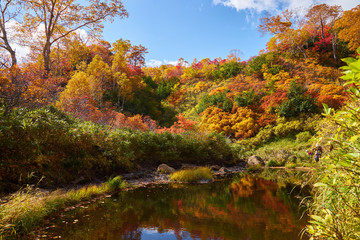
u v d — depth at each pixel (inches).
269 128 904.9
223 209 157.9
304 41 1540.4
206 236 109.9
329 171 56.8
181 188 241.0
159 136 406.6
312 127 791.7
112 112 676.1
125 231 116.6
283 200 182.5
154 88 1909.4
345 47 1402.6
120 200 181.9
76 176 217.8
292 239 104.9
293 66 1374.3
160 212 150.4
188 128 786.8
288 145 784.9
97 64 1223.5
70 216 139.1
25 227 110.6
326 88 903.1
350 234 48.7
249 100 1053.8
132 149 333.1
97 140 267.6
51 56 581.9
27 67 362.3
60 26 532.4
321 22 1585.9
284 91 1034.7
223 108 1089.4
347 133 51.4
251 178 323.3
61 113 291.3
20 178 167.0
